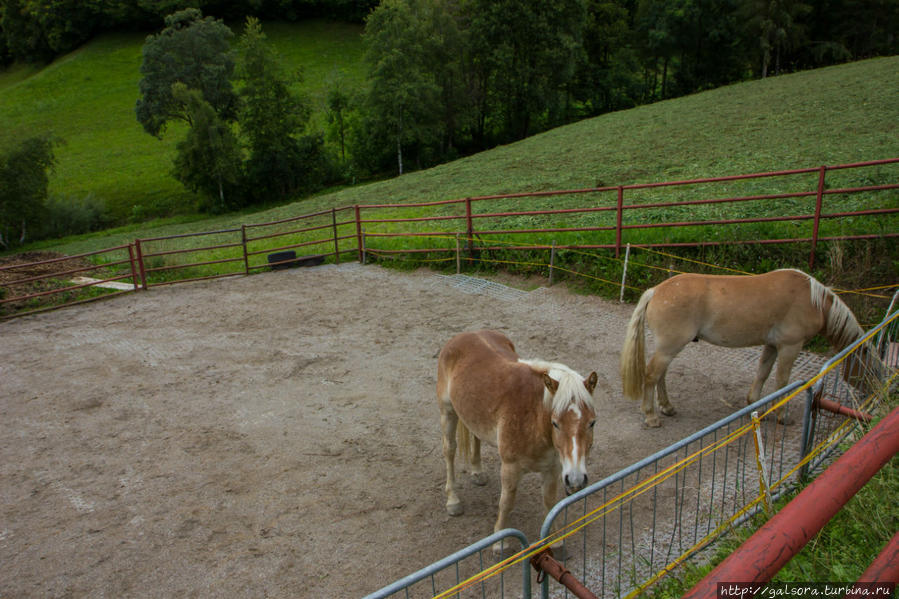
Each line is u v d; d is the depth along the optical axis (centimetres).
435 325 1074
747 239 1079
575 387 392
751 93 4272
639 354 663
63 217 4688
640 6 6975
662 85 6988
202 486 616
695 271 1054
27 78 8731
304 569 490
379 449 675
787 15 5772
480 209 2277
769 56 6125
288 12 9700
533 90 5884
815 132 2619
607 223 1493
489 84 6216
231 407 798
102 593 476
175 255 2183
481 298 1196
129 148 6450
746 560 140
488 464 638
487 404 468
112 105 7369
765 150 2438
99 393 859
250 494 599
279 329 1105
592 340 952
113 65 8306
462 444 530
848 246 946
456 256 1385
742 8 6000
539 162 3378
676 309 643
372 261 1568
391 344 998
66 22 8888
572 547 489
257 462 659
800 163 2025
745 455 545
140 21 9281
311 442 696
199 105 5016
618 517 521
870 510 389
